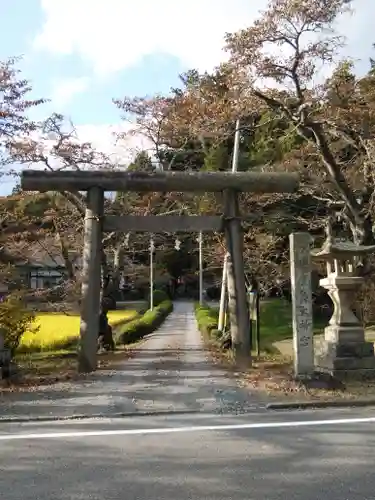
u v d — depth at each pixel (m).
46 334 24.19
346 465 5.63
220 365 14.02
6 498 4.85
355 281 11.30
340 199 16.67
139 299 59.88
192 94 15.34
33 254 23.84
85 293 13.37
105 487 5.09
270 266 23.28
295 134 18.36
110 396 9.79
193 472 5.48
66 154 18.97
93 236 13.54
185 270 53.91
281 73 13.13
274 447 6.37
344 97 13.88
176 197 21.19
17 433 7.34
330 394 9.62
